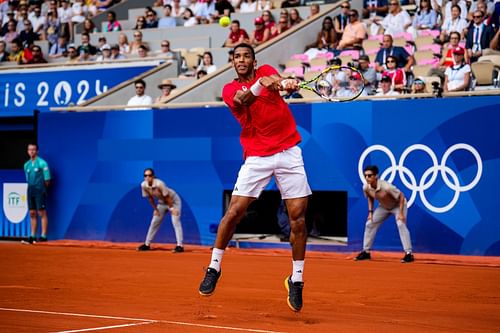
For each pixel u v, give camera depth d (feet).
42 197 63.05
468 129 51.34
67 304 28.58
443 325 24.18
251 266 44.70
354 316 25.90
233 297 30.78
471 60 63.26
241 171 25.80
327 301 29.94
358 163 54.19
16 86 74.02
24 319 24.72
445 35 68.18
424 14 72.43
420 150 52.54
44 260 48.42
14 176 66.54
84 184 63.00
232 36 76.74
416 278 38.81
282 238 57.67
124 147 61.46
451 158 51.72
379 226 50.26
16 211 66.44
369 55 68.59
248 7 83.61
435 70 61.36
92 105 64.95
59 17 94.63
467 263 47.32
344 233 56.24
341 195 56.44
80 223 63.05
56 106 72.54
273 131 25.30
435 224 52.03
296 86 24.21
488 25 63.41
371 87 60.85
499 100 50.60
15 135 69.46
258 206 59.11
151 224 57.06
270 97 25.13
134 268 43.27
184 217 59.11
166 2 92.02
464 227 51.26
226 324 23.75
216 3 85.15
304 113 55.77
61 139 63.98
